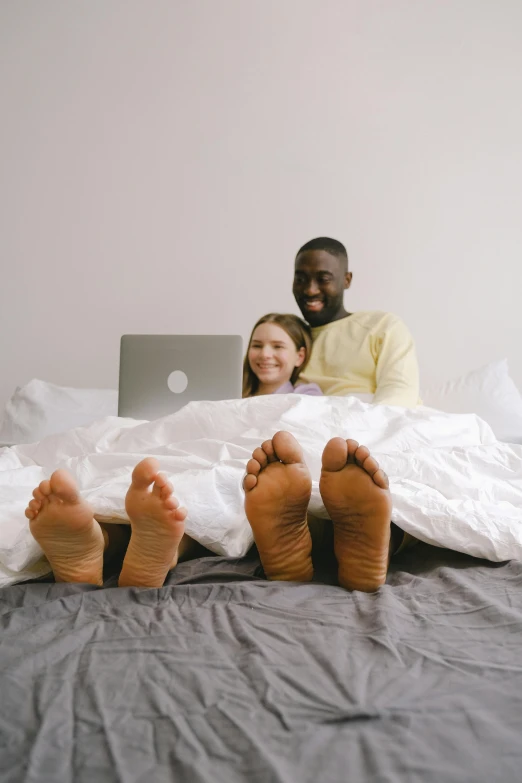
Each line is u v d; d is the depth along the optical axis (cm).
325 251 273
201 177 280
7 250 279
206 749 47
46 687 57
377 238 276
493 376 237
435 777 44
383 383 253
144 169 280
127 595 82
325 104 276
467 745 48
